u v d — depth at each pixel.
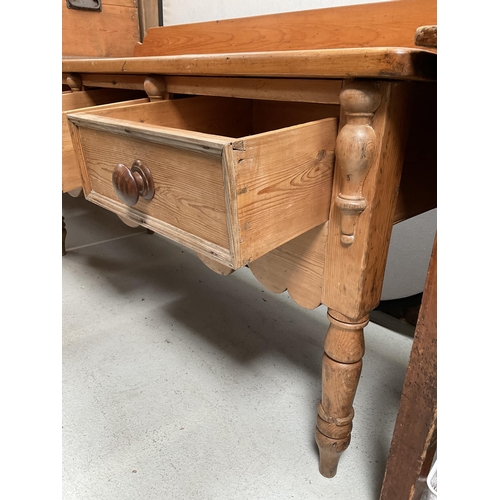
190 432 0.80
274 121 0.87
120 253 1.55
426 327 0.51
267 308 1.22
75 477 0.71
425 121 0.56
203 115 0.82
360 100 0.46
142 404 0.86
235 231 0.45
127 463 0.74
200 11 1.28
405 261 1.09
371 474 0.73
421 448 0.56
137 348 1.04
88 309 1.20
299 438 0.79
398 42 0.76
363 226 0.52
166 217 0.55
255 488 0.70
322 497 0.68
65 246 1.53
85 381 0.92
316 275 0.61
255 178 0.45
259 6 1.13
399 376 0.96
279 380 0.94
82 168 0.67
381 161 0.49
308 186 0.52
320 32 0.87
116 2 1.37
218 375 0.95
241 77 0.65
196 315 1.18
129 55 1.45
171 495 0.68
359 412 0.85
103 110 0.69
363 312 0.58
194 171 0.47
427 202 0.65
